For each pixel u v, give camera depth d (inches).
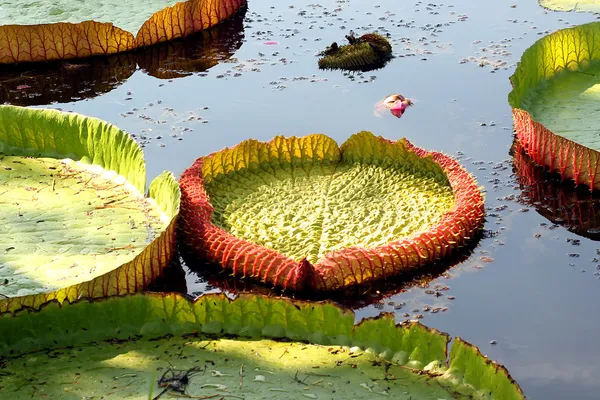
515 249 214.5
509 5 371.9
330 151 244.5
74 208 224.8
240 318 174.2
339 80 307.4
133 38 332.8
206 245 208.5
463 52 326.0
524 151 257.4
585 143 249.3
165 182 221.5
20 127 251.9
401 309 194.1
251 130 272.8
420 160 236.7
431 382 157.1
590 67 297.0
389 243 205.6
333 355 165.8
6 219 219.0
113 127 239.8
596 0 372.5
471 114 280.1
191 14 345.1
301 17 365.7
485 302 196.1
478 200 222.8
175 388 156.9
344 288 200.2
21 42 323.3
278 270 199.2
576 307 194.1
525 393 168.4
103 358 166.7
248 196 229.3
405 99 287.3
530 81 283.9
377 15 365.7
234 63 323.3
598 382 171.3
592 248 214.7
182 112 286.5
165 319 175.3
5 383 160.1
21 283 193.2
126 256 204.4
